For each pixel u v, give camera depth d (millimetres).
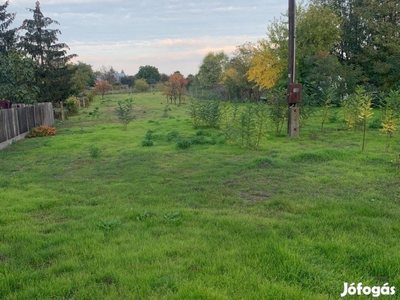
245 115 10641
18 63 19438
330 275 3070
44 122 21125
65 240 4066
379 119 15008
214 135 13336
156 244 3828
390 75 25250
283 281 2980
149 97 52875
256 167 8000
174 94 41562
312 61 24469
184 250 3650
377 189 6094
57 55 27984
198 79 61625
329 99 13586
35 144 13656
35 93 22484
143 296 2791
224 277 3039
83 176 7965
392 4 26078
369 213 4762
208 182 6953
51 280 3086
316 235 3984
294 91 12219
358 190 6055
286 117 13234
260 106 11391
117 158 9914
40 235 4273
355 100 13359
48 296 2852
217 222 4527
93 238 4070
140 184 6969
